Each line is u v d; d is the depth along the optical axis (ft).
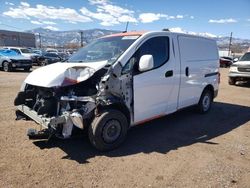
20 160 14.08
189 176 13.00
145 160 14.57
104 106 15.19
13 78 49.11
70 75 14.93
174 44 19.30
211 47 24.23
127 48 16.08
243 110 27.09
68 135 14.17
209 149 16.38
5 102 26.99
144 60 15.30
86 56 17.67
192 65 21.18
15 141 16.56
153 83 17.37
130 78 15.89
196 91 22.52
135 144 16.83
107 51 17.06
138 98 16.56
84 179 12.42
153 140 17.65
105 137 15.19
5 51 68.44
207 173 13.33
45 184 11.91
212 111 26.14
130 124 16.67
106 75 14.80
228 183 12.46
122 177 12.72
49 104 14.96
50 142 16.55
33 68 77.71
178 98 20.22
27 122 20.27
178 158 14.94
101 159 14.49
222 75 74.02
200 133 19.36
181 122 21.98
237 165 14.29
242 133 19.65
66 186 11.81
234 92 39.19
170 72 18.72
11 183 11.92
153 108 17.88
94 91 15.24
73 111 14.23
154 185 12.12
